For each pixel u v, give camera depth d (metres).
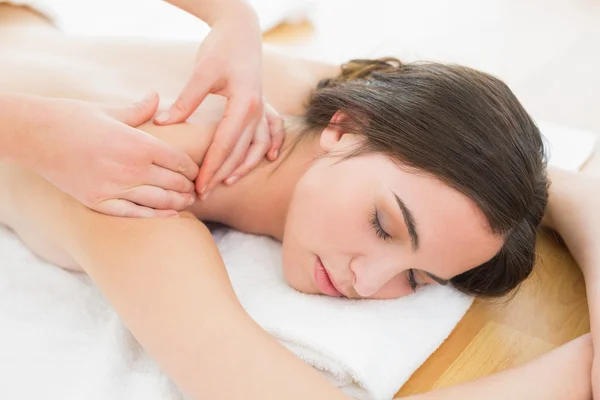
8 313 0.97
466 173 0.89
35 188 0.97
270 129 1.07
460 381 0.97
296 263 0.98
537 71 1.68
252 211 1.08
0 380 0.89
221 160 0.96
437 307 1.02
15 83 1.05
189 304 0.81
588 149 1.37
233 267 1.05
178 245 0.87
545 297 1.11
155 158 0.88
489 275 1.03
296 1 1.67
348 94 1.03
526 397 0.84
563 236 1.14
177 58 1.17
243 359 0.77
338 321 0.94
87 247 0.90
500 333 1.05
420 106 0.94
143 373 0.89
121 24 1.48
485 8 1.90
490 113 0.93
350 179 0.94
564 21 1.87
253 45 1.02
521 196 0.91
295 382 0.76
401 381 0.92
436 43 1.73
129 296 0.84
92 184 0.87
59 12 1.41
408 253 0.91
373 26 1.75
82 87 1.05
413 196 0.90
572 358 0.90
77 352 0.93
